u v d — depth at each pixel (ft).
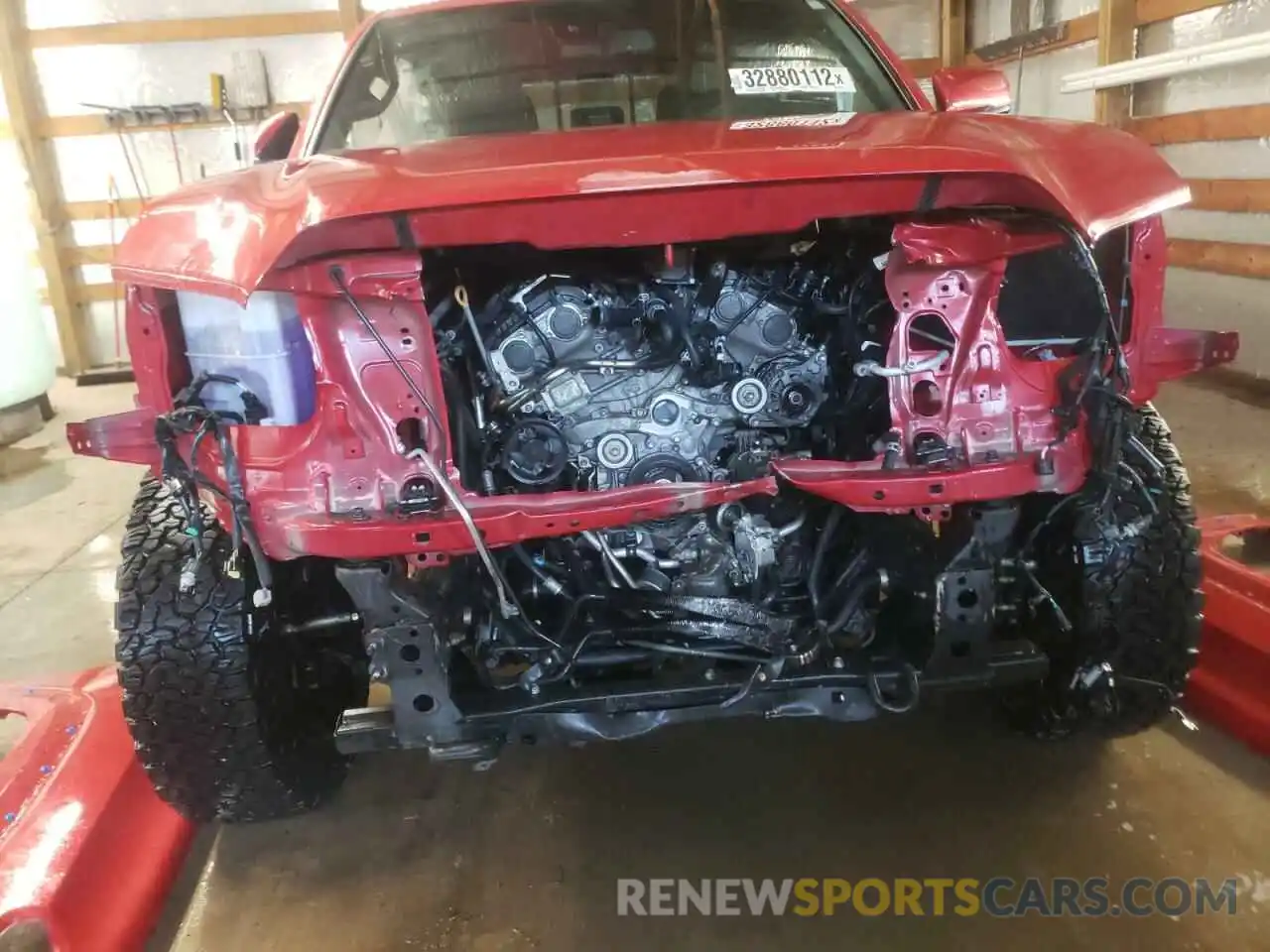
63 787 6.73
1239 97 15.33
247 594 5.91
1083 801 6.62
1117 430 5.13
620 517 4.97
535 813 6.91
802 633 5.85
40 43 22.80
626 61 8.35
